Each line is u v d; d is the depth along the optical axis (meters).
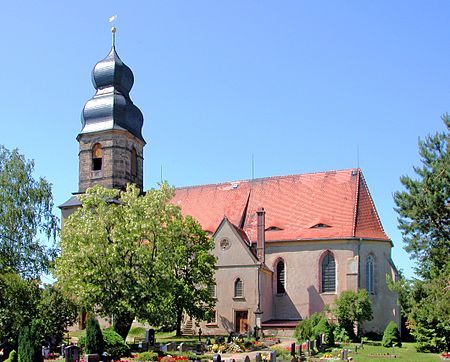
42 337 58.91
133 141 92.81
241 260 84.38
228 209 96.56
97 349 51.44
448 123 61.72
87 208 67.50
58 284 62.75
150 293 62.59
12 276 58.06
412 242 59.38
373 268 86.44
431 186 59.41
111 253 62.31
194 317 77.38
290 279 88.25
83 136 91.44
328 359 56.12
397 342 71.75
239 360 52.16
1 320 57.19
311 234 88.12
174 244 69.38
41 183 66.94
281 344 70.69
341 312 78.31
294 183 95.88
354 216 87.88
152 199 67.81
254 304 82.75
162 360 53.06
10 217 63.09
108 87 92.88
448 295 53.41
